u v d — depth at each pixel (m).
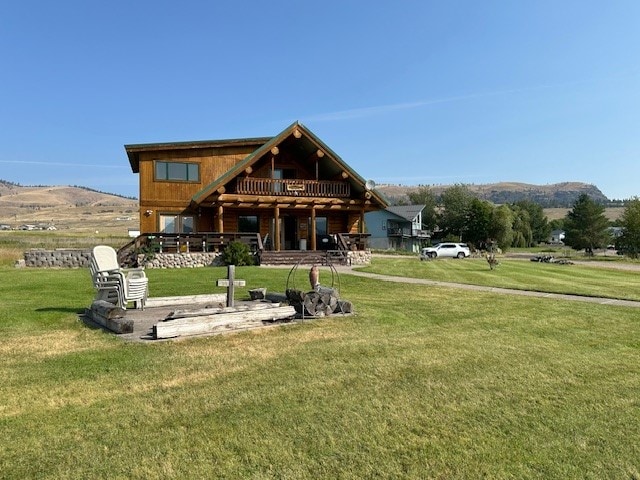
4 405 4.13
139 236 21.25
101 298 8.65
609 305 10.79
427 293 12.48
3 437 3.55
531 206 102.19
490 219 69.88
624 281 17.94
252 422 3.88
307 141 25.20
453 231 80.69
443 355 6.05
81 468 3.14
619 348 6.74
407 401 4.43
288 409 4.16
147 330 7.09
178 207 25.47
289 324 7.77
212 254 21.72
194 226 25.72
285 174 27.59
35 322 7.46
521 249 79.25
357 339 6.79
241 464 3.24
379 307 9.79
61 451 3.36
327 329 7.44
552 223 120.00
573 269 26.03
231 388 4.66
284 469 3.19
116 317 7.15
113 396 4.40
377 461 3.33
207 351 5.96
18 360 5.43
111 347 6.04
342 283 14.52
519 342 6.91
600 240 66.00
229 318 7.22
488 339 7.04
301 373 5.17
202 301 9.76
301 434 3.69
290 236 28.09
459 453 3.47
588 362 5.94
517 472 3.24
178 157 25.52
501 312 9.50
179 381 4.84
